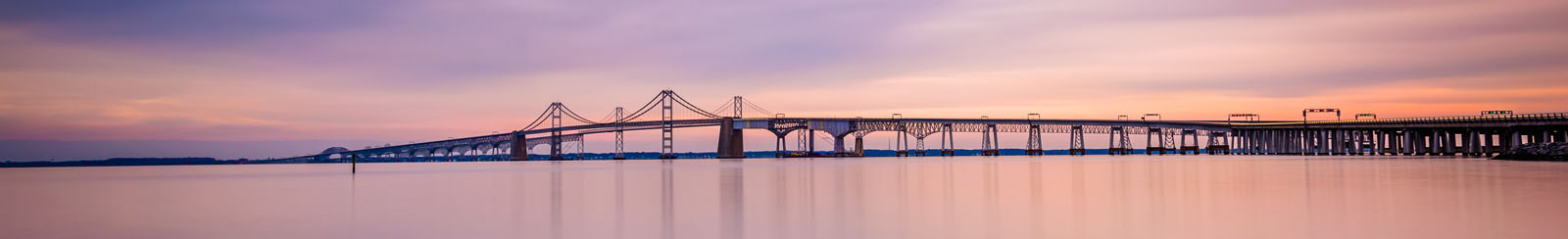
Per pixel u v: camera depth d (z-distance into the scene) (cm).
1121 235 3356
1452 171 8800
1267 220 3781
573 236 3509
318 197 5838
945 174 9144
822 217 4059
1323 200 4850
